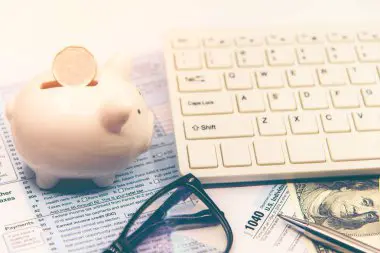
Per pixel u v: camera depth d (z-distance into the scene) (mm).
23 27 552
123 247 377
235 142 436
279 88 474
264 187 431
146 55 538
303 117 455
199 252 385
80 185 416
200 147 430
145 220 399
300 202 422
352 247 382
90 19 572
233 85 470
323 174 435
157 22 580
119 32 562
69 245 380
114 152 363
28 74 502
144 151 390
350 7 620
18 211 396
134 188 421
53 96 354
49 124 347
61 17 570
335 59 501
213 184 428
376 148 444
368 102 470
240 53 497
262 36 517
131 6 592
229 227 397
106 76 376
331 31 529
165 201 410
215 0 612
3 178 413
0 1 574
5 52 522
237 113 453
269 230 400
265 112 456
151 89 500
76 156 355
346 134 451
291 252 387
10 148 433
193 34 509
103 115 347
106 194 414
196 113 448
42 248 376
